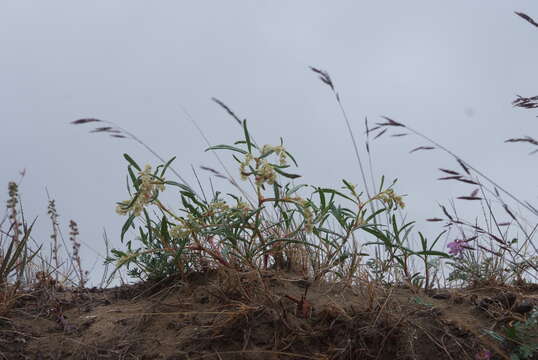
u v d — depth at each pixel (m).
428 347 0.85
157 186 0.92
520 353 0.82
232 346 0.86
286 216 1.02
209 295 0.96
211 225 0.95
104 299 1.06
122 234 0.93
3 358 0.89
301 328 0.88
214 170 0.97
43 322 0.98
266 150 0.94
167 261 1.05
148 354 0.87
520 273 1.06
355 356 0.84
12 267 1.09
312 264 1.05
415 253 0.98
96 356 0.88
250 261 0.97
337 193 0.97
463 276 1.08
